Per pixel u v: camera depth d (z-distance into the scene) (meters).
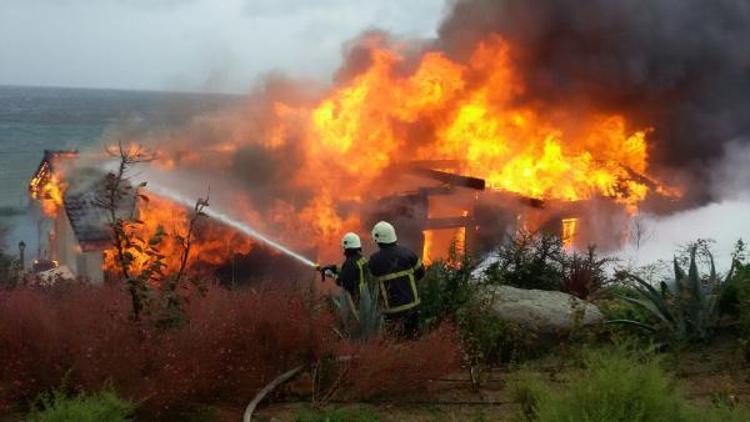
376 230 6.21
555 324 6.04
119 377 4.09
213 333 4.59
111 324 4.62
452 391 4.79
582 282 8.52
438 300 6.26
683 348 5.41
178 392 4.11
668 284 7.48
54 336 4.42
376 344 4.86
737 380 4.61
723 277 6.44
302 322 4.96
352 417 4.17
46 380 4.20
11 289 6.60
